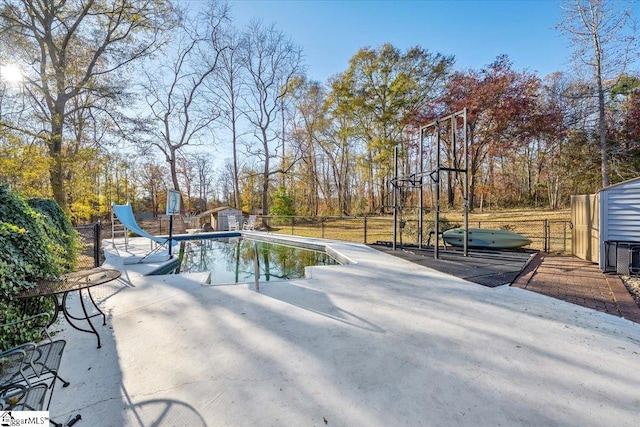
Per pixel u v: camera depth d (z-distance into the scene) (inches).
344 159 1010.1
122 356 92.2
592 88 432.1
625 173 490.3
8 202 102.3
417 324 114.5
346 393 72.6
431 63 721.6
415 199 794.8
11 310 91.4
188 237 503.8
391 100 748.6
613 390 72.7
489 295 150.2
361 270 212.8
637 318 117.6
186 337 105.3
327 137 940.0
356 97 780.0
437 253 249.8
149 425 62.8
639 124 475.2
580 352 91.4
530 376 78.9
